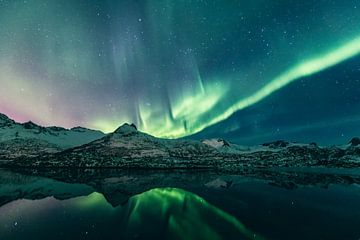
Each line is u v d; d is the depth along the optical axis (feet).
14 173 345.10
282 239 81.61
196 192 176.86
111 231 88.33
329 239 81.71
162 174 347.97
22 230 88.99
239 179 274.77
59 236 82.94
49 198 152.46
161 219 104.06
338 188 200.54
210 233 86.74
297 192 177.37
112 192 176.96
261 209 123.44
